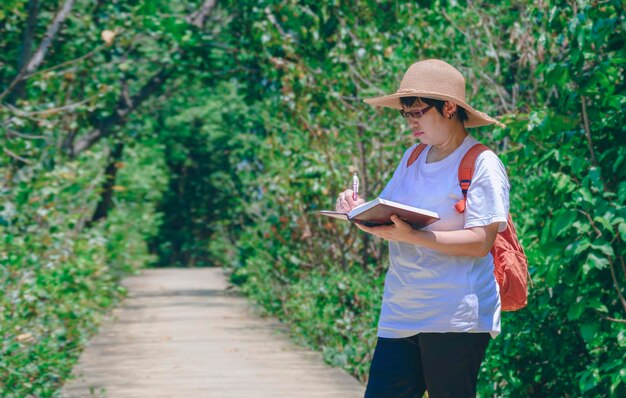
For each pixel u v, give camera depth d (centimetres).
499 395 816
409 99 481
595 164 677
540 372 796
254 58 1958
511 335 759
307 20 1609
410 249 475
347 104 1452
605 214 636
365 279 1420
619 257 677
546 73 689
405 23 1376
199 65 2061
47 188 1258
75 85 1568
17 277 1096
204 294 2625
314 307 1428
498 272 483
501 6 1252
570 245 648
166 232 5403
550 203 705
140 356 1323
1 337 944
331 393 1011
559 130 677
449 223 472
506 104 1155
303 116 1475
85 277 1581
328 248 1625
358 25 1568
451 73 480
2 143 1233
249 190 2236
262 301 1952
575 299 677
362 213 459
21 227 1234
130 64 2005
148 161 3841
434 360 469
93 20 1744
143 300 2373
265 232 1986
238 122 2800
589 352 762
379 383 483
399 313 478
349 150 1478
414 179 489
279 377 1125
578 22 689
